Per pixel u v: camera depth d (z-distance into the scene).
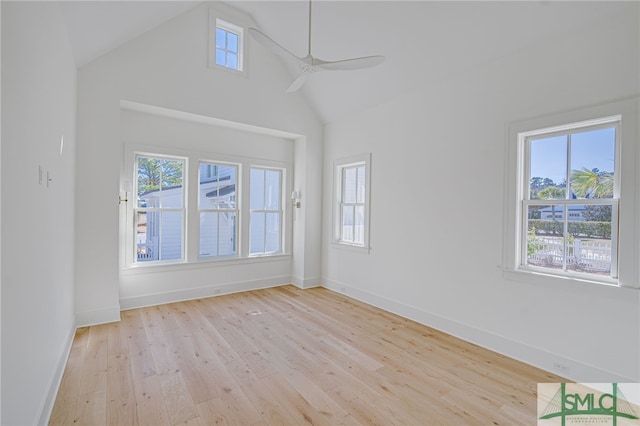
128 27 3.16
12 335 1.27
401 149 3.84
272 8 3.90
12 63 1.25
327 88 4.49
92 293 3.31
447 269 3.30
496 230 2.89
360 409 2.02
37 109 1.64
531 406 2.07
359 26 3.39
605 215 2.32
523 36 2.62
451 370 2.52
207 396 2.13
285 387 2.25
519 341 2.71
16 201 1.31
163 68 3.73
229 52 4.34
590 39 2.31
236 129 4.64
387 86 3.86
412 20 3.01
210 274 4.51
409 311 3.70
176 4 3.39
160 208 4.15
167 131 4.09
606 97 2.24
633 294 2.12
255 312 3.84
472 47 2.93
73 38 2.68
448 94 3.31
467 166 3.12
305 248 5.04
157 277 4.08
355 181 4.68
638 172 2.11
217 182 4.63
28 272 1.50
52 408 1.96
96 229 3.33
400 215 3.84
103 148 3.36
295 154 5.26
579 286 2.36
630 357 2.14
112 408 1.98
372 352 2.82
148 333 3.14
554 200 2.58
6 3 1.17
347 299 4.47
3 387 1.17
